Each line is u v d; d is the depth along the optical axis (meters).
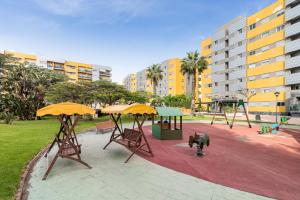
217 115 40.56
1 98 30.53
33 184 5.68
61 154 6.79
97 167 7.18
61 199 4.84
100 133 14.89
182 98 59.78
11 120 22.42
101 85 25.23
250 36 46.28
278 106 39.75
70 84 23.92
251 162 8.11
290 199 4.99
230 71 52.12
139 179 6.12
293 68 37.59
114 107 9.80
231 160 8.36
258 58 44.25
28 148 9.41
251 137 14.48
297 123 25.48
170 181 6.00
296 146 11.36
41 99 32.72
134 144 8.63
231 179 6.24
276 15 40.38
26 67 34.41
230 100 49.03
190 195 5.11
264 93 42.84
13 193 4.84
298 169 7.28
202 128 19.80
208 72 61.00
